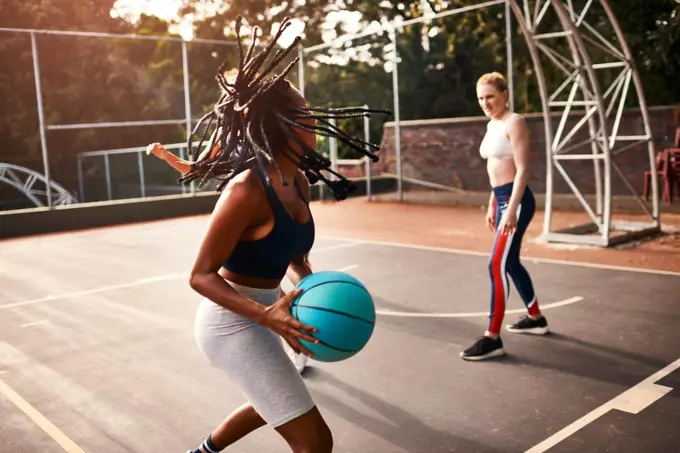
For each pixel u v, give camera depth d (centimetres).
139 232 1220
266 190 216
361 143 247
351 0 2500
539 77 927
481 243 955
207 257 213
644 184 1327
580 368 435
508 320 549
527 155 439
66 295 710
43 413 394
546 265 770
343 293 216
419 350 484
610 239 875
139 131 2655
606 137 862
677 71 1547
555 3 830
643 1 1515
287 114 228
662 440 331
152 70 2661
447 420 364
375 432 353
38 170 2516
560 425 352
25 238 1221
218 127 238
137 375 454
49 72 2486
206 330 232
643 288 641
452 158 1677
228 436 266
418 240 1002
